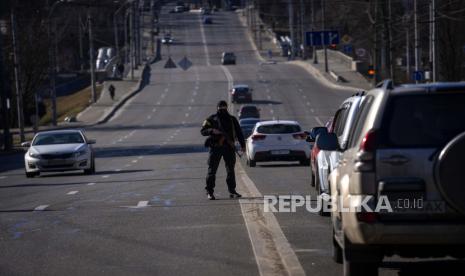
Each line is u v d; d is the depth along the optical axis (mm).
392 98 19703
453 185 18641
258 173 64562
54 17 185250
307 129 133500
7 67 176000
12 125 182875
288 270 24141
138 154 100875
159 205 42719
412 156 19219
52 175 70688
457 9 153250
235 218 36875
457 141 18562
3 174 76938
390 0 161375
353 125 22828
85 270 25766
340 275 23969
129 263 26734
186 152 100562
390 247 19891
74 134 72188
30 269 26203
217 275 24484
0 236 33750
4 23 183750
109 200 46219
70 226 35938
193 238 31547
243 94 184250
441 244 19266
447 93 19562
